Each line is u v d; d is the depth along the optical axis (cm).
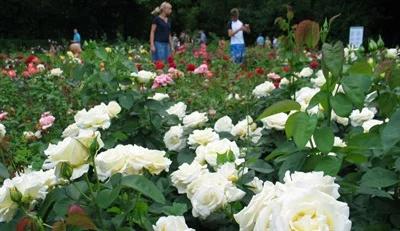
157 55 1313
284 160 217
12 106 657
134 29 4125
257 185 215
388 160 212
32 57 970
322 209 122
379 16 3183
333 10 3334
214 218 202
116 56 450
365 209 215
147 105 384
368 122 300
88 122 249
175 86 678
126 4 4047
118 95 393
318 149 206
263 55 1233
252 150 293
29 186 179
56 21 3869
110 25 4072
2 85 733
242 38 1418
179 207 194
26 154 356
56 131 475
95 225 172
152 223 194
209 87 684
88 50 455
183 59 1274
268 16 3769
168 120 389
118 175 181
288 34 429
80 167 176
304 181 137
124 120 374
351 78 212
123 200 188
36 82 732
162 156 199
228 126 354
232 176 214
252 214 139
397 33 3203
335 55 211
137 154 194
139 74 421
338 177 231
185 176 210
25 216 167
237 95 562
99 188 179
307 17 3459
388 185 192
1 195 177
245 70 927
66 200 184
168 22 1312
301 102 312
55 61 1041
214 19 4138
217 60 1121
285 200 124
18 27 3756
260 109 452
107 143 318
